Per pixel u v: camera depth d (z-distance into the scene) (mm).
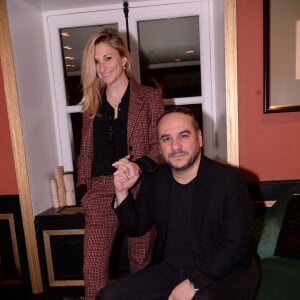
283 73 1702
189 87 2240
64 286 1991
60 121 2307
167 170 1415
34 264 1990
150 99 1515
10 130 1884
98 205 1499
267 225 1606
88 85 1502
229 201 1247
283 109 1718
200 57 2180
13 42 1839
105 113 1508
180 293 1183
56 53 2232
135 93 1483
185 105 2248
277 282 1301
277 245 1527
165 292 1311
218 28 1938
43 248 1979
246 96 1737
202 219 1276
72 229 1945
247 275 1253
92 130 1531
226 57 1698
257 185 1803
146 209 1438
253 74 1715
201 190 1293
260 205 1817
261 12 1666
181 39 2203
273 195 1806
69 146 2336
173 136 1276
